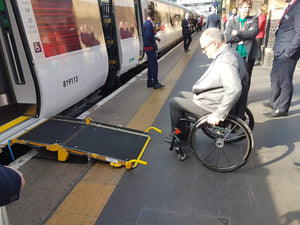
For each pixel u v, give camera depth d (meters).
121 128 3.16
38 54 3.00
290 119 3.57
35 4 3.00
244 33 3.50
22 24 2.78
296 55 3.28
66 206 2.10
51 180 2.45
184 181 2.39
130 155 2.62
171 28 13.16
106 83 6.25
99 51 4.73
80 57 3.98
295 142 2.98
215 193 2.21
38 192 2.28
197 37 19.14
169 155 2.85
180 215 1.98
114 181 2.42
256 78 5.93
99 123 3.23
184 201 2.13
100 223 1.92
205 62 8.33
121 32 6.13
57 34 3.40
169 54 10.92
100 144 2.79
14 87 3.22
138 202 2.13
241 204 2.07
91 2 4.55
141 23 8.05
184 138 2.78
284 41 3.29
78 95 4.17
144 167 2.63
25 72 3.07
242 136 2.93
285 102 3.55
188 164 2.66
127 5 6.63
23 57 2.98
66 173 2.56
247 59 3.68
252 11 8.62
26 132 2.96
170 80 6.26
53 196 2.23
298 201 2.07
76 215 2.00
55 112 3.69
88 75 4.31
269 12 7.08
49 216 2.00
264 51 7.21
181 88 5.51
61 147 2.67
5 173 0.84
